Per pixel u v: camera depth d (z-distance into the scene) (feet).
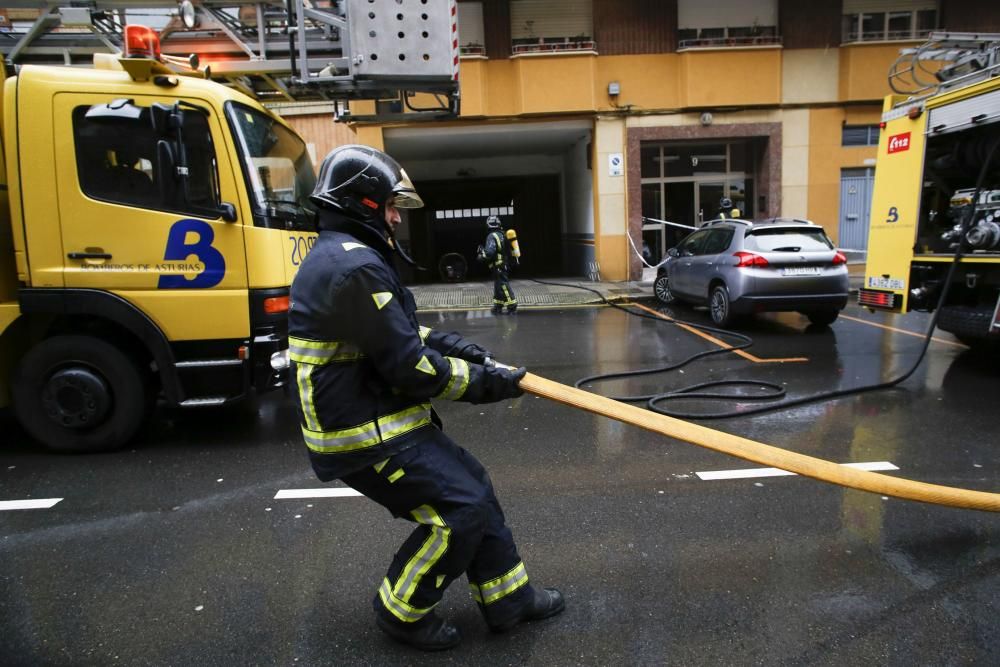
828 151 46.44
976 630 8.30
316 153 47.26
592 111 45.29
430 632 8.07
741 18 45.62
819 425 16.57
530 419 17.79
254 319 15.17
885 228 23.80
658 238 49.26
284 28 22.39
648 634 8.41
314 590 9.60
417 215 65.26
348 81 20.79
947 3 45.29
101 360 15.28
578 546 10.73
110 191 14.73
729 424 16.78
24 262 14.70
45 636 8.59
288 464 14.82
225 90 15.20
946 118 20.98
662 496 12.58
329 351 7.04
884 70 45.16
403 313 6.95
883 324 31.42
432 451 7.43
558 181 61.93
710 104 45.37
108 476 14.24
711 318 33.17
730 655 7.96
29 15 20.83
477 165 59.67
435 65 20.93
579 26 45.42
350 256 6.81
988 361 23.06
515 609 8.25
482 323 34.35
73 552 10.85
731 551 10.43
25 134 14.38
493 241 36.52
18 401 15.39
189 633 8.62
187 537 11.33
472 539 7.47
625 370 23.02
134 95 14.65
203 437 16.87
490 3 44.50
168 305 14.99
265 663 8.00
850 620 8.57
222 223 14.92
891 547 10.43
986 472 13.41
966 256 20.30
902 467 13.76
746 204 49.24
